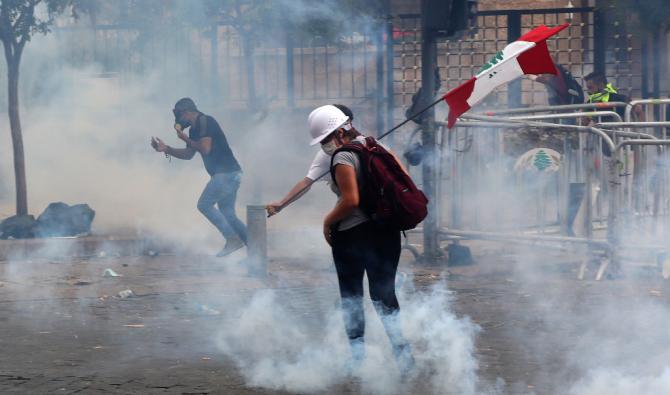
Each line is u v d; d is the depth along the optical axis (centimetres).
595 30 2041
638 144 1201
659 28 1945
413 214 734
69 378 758
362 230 749
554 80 1762
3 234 1535
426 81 1313
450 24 1302
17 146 1584
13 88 1581
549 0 2209
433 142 1319
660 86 2014
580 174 1250
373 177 735
